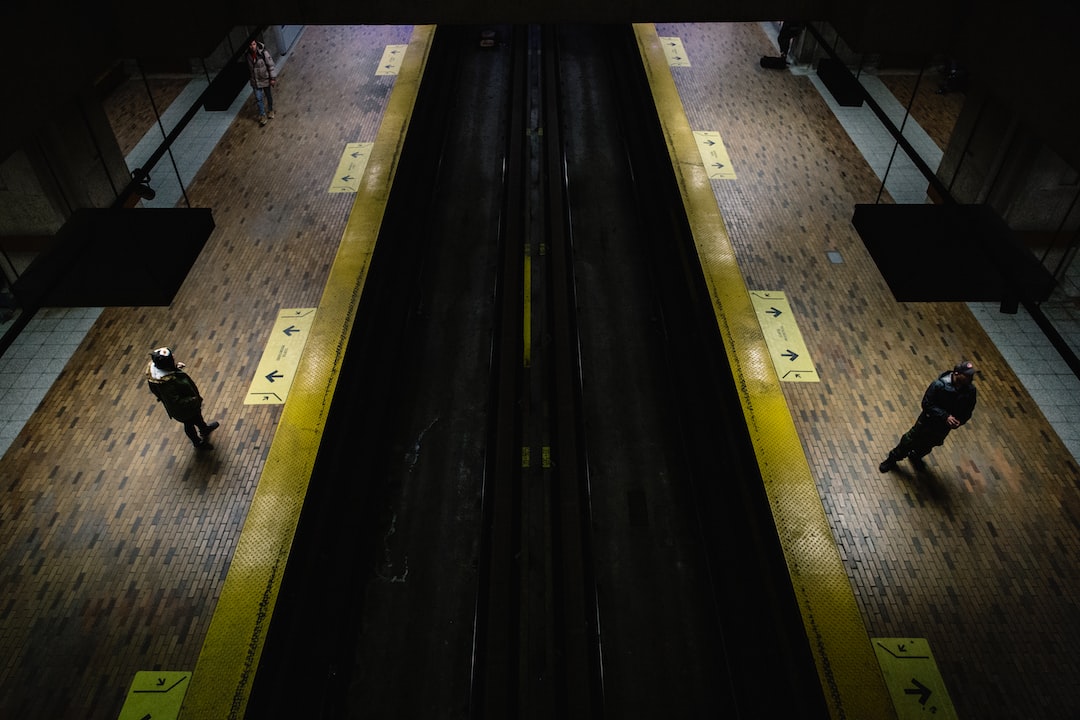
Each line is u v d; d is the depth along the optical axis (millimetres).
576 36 17797
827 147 13398
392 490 8359
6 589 7031
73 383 9062
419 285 11047
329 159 12961
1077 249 10555
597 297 10883
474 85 15953
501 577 7250
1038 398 8867
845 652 6539
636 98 15711
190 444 8352
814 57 15883
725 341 9500
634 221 12328
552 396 9305
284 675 6496
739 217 11641
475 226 12195
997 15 5320
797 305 10117
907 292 5035
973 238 5137
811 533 7441
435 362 9891
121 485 7914
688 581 7527
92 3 5625
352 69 15695
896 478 8000
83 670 6484
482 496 8250
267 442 8352
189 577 7125
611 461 8672
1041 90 4801
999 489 7906
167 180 12430
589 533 7926
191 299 10195
